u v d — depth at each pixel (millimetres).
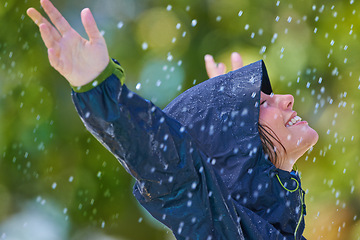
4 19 19531
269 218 6707
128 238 20703
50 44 5328
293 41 19719
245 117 6793
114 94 5488
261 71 6977
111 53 19953
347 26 20031
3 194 20156
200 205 6062
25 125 19609
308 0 20000
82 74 5410
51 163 20125
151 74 19922
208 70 9102
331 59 19734
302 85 19516
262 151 6758
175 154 5848
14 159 19703
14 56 19656
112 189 20594
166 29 20312
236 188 6609
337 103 20000
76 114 20047
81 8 19812
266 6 19953
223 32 20109
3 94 19609
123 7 20234
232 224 6156
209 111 6863
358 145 20156
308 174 20578
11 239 19219
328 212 20125
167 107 7180
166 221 6141
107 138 5641
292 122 7219
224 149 6727
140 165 5766
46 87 19859
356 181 20234
